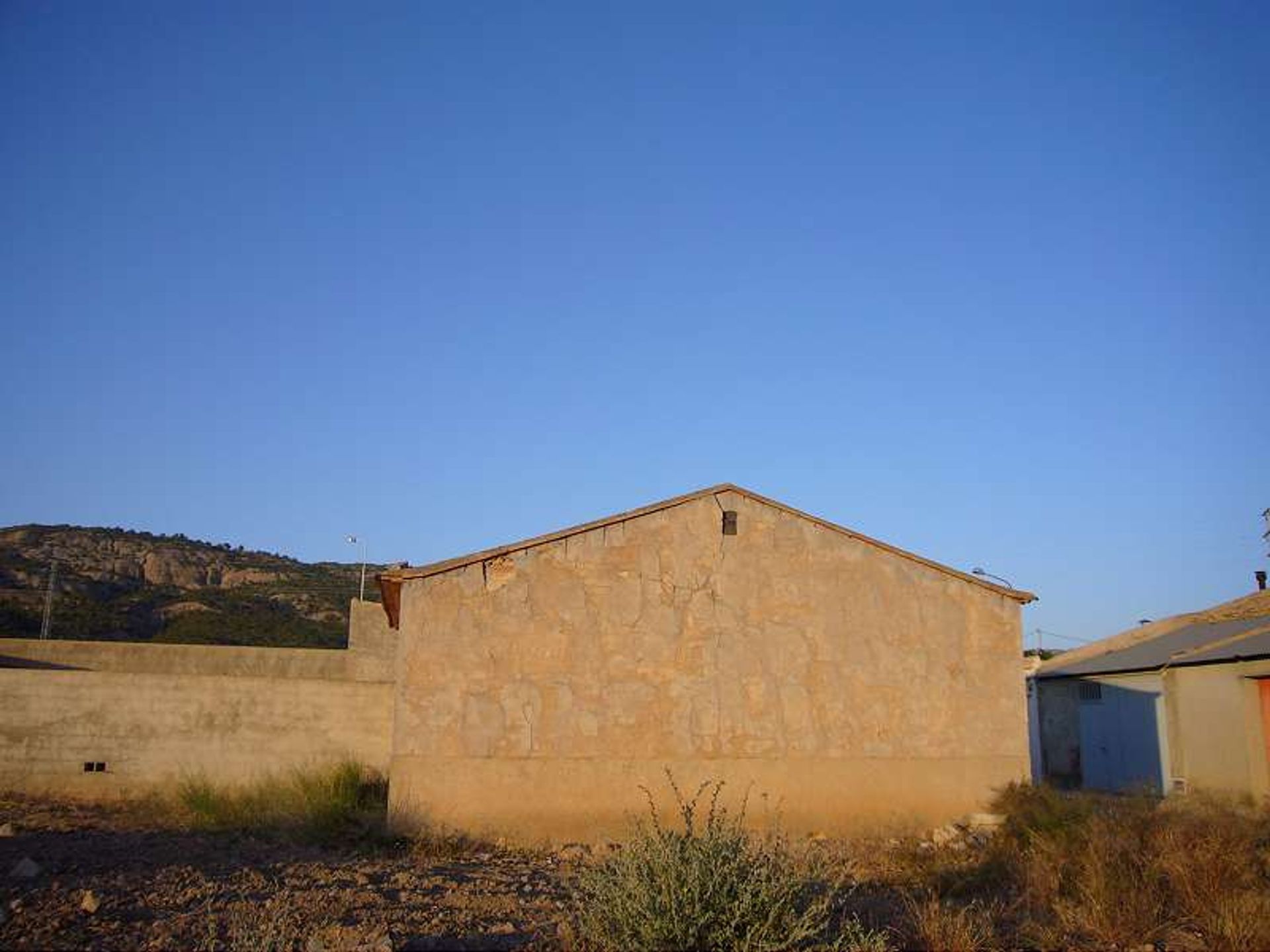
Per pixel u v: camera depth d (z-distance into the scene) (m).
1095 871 10.94
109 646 29.20
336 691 19.84
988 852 13.66
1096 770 27.52
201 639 44.44
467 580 15.55
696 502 16.48
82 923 8.35
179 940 8.08
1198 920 10.00
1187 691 23.61
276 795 16.42
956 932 9.12
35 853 11.38
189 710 19.50
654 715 15.60
